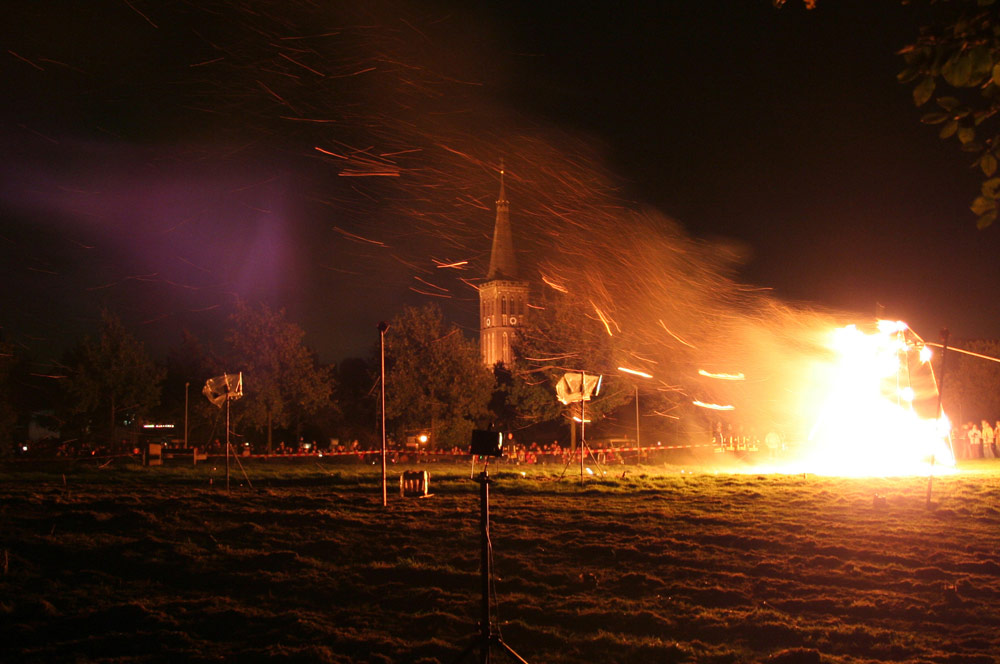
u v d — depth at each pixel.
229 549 14.56
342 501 20.31
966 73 4.16
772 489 23.09
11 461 36.28
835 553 14.01
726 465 36.38
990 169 4.33
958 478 25.84
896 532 15.80
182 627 10.49
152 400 48.28
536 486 24.28
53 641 10.02
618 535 15.62
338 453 44.22
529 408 51.50
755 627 10.16
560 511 18.73
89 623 10.65
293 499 20.52
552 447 50.06
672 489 23.39
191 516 17.59
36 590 12.13
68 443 44.22
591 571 12.96
